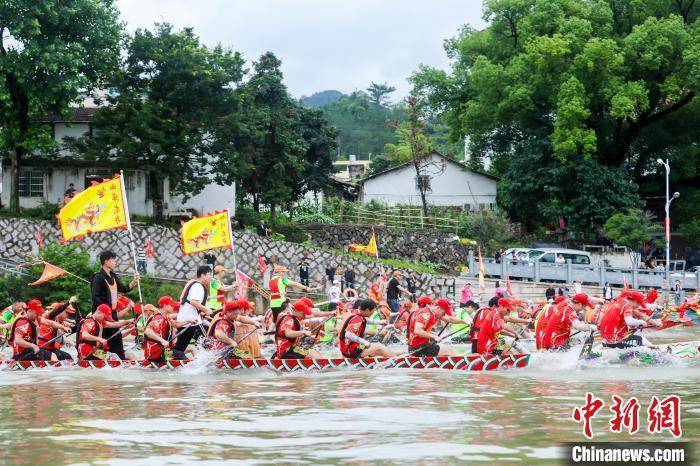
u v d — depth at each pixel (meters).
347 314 19.09
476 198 65.31
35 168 47.72
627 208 56.09
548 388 15.79
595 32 58.00
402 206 60.12
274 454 10.23
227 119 44.69
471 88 61.91
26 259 40.72
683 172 63.06
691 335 32.25
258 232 45.94
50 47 41.06
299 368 18.62
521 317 28.17
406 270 46.06
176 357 19.44
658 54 55.28
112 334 19.77
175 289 40.94
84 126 48.47
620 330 20.19
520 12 60.28
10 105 42.03
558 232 59.72
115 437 11.29
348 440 11.02
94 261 42.44
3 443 10.92
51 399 14.85
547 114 60.75
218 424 12.21
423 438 11.12
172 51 44.22
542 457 10.07
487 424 12.08
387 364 18.95
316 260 45.03
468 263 52.69
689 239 60.25
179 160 44.50
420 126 62.22
